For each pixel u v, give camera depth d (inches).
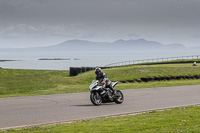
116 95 677.3
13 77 1473.9
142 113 538.6
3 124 450.0
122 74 1644.9
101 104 676.7
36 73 1808.6
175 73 1722.4
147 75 1624.0
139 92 915.4
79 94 891.4
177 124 402.9
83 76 1571.1
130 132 354.9
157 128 377.7
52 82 1358.3
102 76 669.3
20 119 490.9
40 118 500.1
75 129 385.1
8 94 953.5
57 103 689.6
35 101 725.3
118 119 470.3
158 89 1007.0
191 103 676.1
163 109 589.9
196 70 1881.2
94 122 444.8
